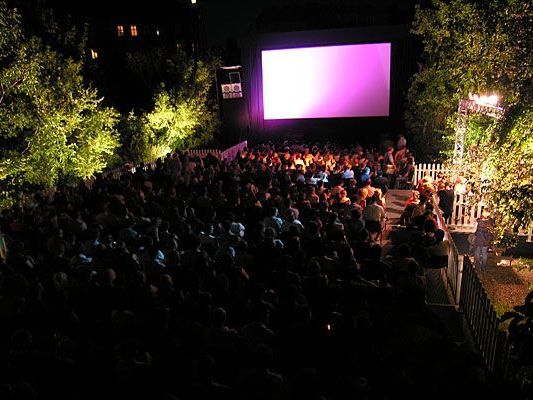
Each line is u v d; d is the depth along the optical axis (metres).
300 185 14.67
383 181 17.70
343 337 5.93
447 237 10.81
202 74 29.66
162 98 26.84
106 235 10.29
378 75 27.66
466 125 16.62
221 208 13.01
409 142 27.41
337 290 7.39
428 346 3.79
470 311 8.88
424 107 22.64
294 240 9.08
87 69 29.83
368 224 12.69
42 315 6.95
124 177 16.95
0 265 8.52
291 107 29.50
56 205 13.30
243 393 5.08
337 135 29.33
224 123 31.64
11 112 15.45
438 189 15.30
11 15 15.33
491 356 7.43
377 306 6.78
